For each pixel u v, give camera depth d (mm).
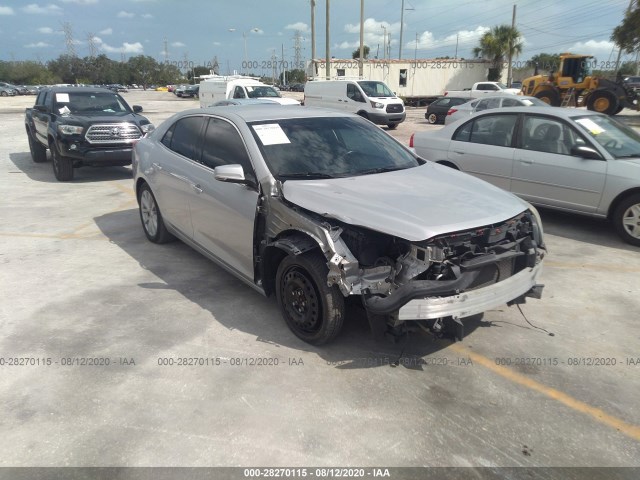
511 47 45500
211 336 3934
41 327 4078
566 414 3059
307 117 4777
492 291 3389
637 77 40438
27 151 14688
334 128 4730
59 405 3119
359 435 2867
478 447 2787
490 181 7309
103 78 96938
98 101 11195
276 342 3848
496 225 3523
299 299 3779
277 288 3971
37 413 3043
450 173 4449
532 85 27875
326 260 3408
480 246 3488
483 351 3748
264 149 4180
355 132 4812
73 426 2936
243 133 4336
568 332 4035
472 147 7453
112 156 9844
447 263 3266
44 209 7961
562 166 6441
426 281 3186
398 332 3371
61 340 3877
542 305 4504
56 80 93750
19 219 7367
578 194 6359
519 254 3576
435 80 44906
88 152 9648
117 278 5098
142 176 5926
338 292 3498
